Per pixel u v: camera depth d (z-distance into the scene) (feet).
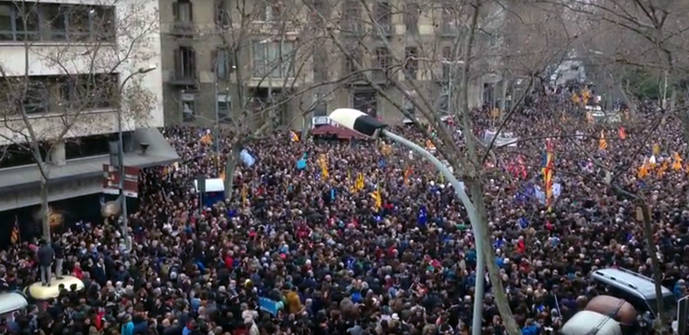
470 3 44.86
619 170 75.00
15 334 50.62
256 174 123.13
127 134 122.31
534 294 57.67
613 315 55.57
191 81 209.56
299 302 57.11
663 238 75.97
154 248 74.84
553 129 122.62
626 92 132.36
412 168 122.62
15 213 103.60
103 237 83.20
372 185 110.01
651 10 60.59
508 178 95.86
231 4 172.86
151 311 55.57
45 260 67.05
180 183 119.96
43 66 102.63
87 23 108.78
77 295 57.82
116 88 100.01
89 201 112.78
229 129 184.75
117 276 65.62
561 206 94.22
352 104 198.80
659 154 132.77
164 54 211.00
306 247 71.97
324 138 172.55
